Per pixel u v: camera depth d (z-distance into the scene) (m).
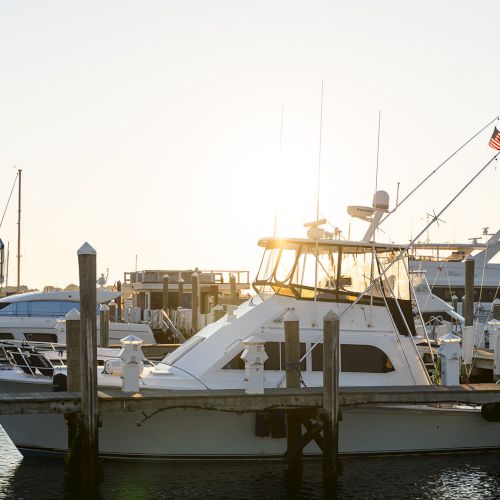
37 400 14.39
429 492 15.78
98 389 16.30
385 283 18.62
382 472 17.00
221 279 47.34
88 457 14.50
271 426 16.62
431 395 16.44
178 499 14.99
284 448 17.20
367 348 17.84
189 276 46.53
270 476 16.41
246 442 17.06
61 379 16.11
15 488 15.55
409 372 18.00
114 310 40.53
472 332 22.97
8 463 17.55
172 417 16.84
